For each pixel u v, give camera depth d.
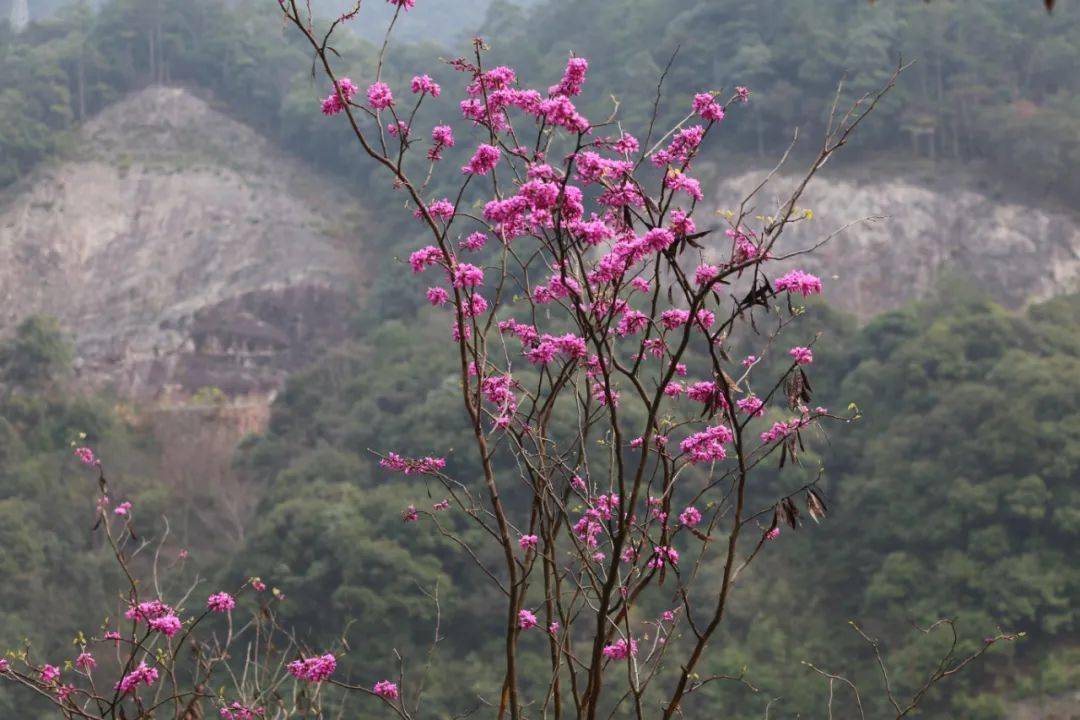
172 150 122.25
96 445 79.56
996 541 53.06
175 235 113.06
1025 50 96.25
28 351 88.38
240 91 130.50
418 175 107.94
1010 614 50.03
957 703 46.66
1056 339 65.19
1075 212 85.75
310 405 83.12
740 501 6.07
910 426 59.94
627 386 45.94
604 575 7.08
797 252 6.03
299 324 107.44
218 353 103.94
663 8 114.00
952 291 74.75
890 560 54.25
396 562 52.66
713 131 98.06
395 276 101.00
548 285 7.11
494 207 6.11
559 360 7.72
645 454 5.85
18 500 65.94
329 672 7.64
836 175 90.50
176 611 7.90
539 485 6.60
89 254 111.06
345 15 6.64
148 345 103.12
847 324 71.38
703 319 6.50
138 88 129.62
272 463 78.62
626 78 107.56
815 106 92.81
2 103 119.06
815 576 56.66
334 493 61.62
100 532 66.50
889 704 47.12
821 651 51.28
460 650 52.47
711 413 6.18
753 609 53.19
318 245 113.44
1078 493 53.44
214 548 67.75
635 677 6.09
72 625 56.66
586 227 6.09
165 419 94.00
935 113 91.88
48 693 7.24
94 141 122.19
